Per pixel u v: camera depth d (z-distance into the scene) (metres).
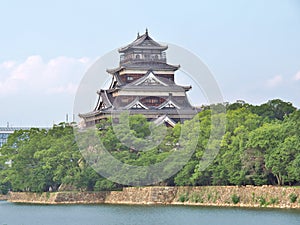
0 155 198.75
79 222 122.25
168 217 119.56
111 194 155.38
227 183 135.50
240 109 147.00
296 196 119.31
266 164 122.81
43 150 170.50
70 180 159.38
